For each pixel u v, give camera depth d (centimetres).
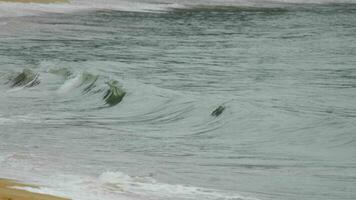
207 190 5606
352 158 6881
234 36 19462
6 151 6669
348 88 11281
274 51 16425
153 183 5656
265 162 6712
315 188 5831
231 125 8300
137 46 16162
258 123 8269
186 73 12362
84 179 5544
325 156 6969
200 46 16750
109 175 5738
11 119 8406
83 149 6975
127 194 5144
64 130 7894
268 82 11750
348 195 5672
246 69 13275
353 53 16588
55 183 5288
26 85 10706
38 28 18912
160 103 9369
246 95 10356
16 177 5422
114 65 12800
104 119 8700
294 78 12344
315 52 16575
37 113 8856
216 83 11406
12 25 19175
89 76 10725
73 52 14662
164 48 15988
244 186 5822
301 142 7581
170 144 7462
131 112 9106
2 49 14725
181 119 8712
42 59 13375
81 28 19475
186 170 6272
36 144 7081
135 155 6850
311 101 9994
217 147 7381
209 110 8900
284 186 5872
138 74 11981
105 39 17325
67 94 10162
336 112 9206
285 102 9850
